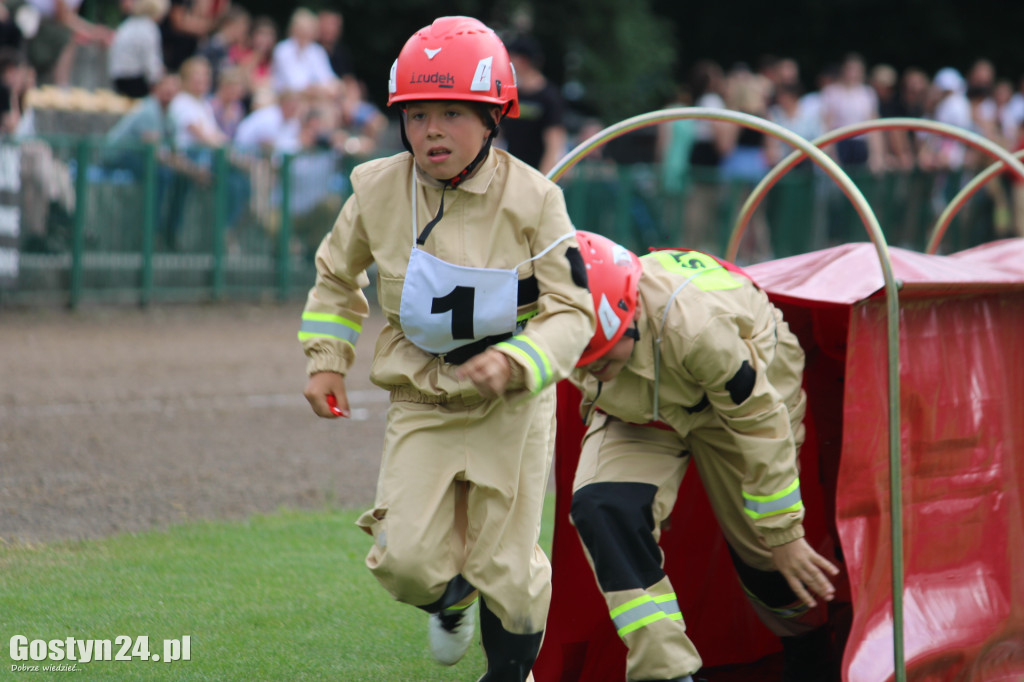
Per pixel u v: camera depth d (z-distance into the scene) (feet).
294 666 30.83
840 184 27.89
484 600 26.94
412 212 25.63
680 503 33.14
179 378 71.77
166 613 34.09
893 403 26.78
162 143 98.84
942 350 29.76
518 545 26.12
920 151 144.05
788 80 139.33
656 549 28.45
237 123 110.42
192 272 101.60
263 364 77.97
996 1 231.09
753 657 35.27
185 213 100.58
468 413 25.89
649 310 27.63
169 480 49.19
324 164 108.27
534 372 23.99
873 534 27.63
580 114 210.18
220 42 115.85
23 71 98.48
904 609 28.45
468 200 25.36
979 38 232.94
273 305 104.94
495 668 26.86
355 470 52.54
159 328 90.43
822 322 31.22
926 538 29.25
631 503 28.12
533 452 26.48
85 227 95.04
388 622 34.35
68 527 42.19
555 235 25.31
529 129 94.02
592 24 207.21
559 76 211.41
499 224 25.26
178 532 41.83
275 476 50.75
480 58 24.63
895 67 239.09
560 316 24.91
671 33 229.86
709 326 27.02
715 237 126.21
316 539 41.75
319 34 121.19
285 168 105.91
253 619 33.99
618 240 119.14
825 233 133.08
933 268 29.66
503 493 25.95
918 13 230.27
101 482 48.32
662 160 133.69
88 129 109.60
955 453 29.94
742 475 29.37
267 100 112.16
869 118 139.44
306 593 36.29
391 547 25.43
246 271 104.99
